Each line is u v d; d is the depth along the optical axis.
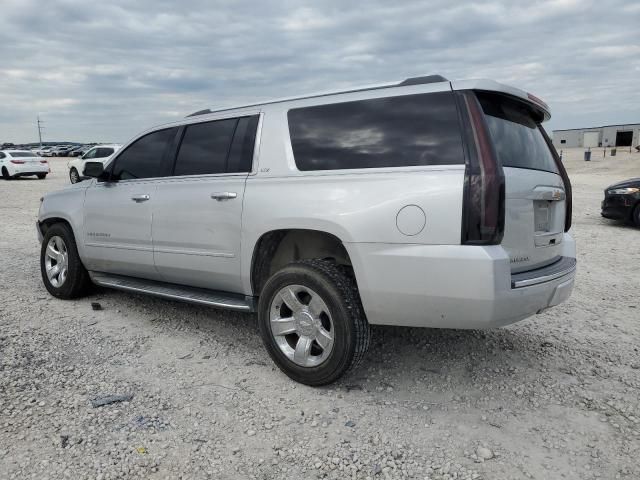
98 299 5.38
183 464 2.66
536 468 2.66
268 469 2.64
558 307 5.30
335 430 2.99
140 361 3.86
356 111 3.42
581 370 3.80
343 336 3.26
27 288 5.75
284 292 3.52
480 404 3.30
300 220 3.40
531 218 3.27
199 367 3.78
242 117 4.02
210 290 4.28
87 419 3.04
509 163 3.15
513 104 3.49
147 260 4.52
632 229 10.55
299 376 3.48
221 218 3.88
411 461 2.71
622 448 2.83
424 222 2.97
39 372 3.61
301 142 3.61
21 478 2.51
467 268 2.87
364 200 3.17
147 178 4.57
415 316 3.13
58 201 5.35
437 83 3.18
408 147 3.15
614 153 52.41
